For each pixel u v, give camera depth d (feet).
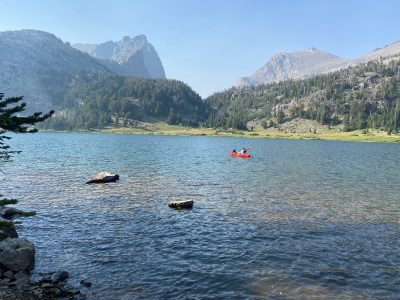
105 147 429.79
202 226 97.14
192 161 281.95
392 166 272.92
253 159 315.17
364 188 163.12
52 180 166.61
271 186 164.35
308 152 429.79
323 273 67.72
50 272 66.13
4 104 58.34
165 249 79.25
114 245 81.15
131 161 269.44
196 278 64.64
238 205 123.13
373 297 58.80
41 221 98.37
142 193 140.97
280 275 66.49
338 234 91.91
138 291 59.36
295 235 90.53
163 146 487.20
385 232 94.32
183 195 138.92
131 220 101.65
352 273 68.03
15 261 64.95
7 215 100.78
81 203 121.08
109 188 149.69
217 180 179.93
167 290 59.93
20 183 155.84
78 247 79.41
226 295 58.49
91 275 65.21
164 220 102.27
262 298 57.72
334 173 220.02
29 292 55.93
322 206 123.65
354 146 616.80
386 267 71.20
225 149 456.45
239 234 90.68
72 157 289.53
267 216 108.58
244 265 70.95
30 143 473.26
